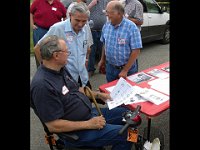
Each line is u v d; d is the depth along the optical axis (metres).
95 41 5.00
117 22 3.10
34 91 2.28
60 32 3.04
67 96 2.43
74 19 2.93
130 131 2.36
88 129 2.42
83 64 3.22
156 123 3.60
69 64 3.12
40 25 4.81
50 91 2.27
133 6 4.59
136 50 3.13
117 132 2.41
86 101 2.56
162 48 7.22
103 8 4.85
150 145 2.58
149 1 6.84
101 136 2.41
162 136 2.94
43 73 2.34
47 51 2.31
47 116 2.29
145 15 6.64
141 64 5.99
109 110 2.81
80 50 3.15
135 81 3.03
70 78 2.66
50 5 4.77
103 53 3.62
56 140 2.57
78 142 2.43
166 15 7.34
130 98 2.67
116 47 3.20
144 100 2.62
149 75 3.17
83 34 3.16
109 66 3.40
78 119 2.48
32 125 3.64
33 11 4.80
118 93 2.78
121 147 2.46
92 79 5.04
